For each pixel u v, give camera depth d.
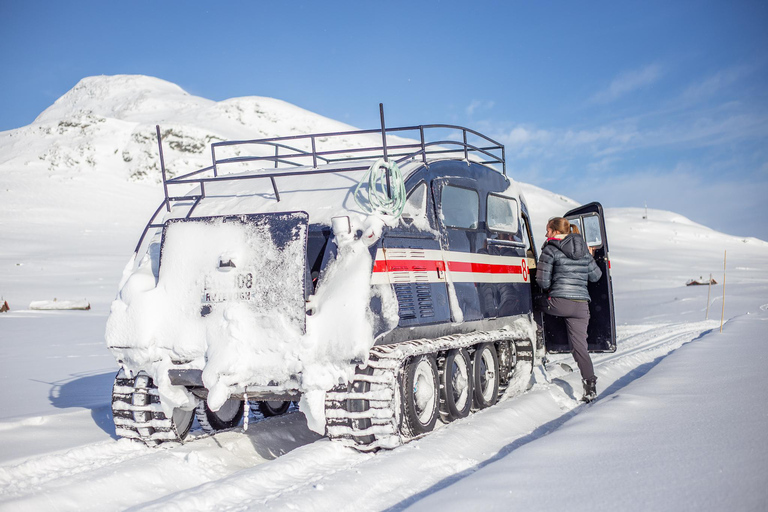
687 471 2.95
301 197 5.32
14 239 70.00
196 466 4.27
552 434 3.95
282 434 5.45
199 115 199.88
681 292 29.34
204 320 4.54
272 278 4.42
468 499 2.81
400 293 4.77
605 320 7.44
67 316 22.33
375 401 4.25
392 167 4.83
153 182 131.12
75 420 5.78
